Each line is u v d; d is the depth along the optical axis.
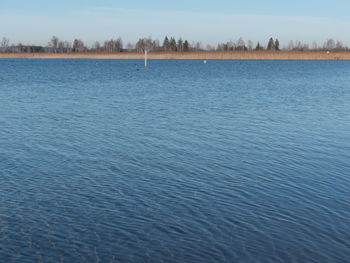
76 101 36.53
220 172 16.14
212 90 48.34
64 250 9.99
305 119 28.11
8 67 111.69
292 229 11.20
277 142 21.22
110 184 14.55
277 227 11.31
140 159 17.81
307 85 56.81
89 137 21.88
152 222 11.52
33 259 9.58
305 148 20.02
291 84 58.47
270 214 12.16
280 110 32.22
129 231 10.98
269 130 24.23
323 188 14.42
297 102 37.31
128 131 23.52
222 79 67.94
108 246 10.20
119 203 12.84
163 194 13.66
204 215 12.03
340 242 10.51
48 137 21.73
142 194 13.63
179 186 14.47
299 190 14.21
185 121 26.88
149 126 25.03
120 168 16.47
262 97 41.25
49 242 10.34
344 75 80.00
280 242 10.48
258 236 10.78
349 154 18.92
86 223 11.40
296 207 12.70
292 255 9.88
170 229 11.12
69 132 23.05
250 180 15.23
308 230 11.14
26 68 106.44
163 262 9.56
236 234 10.88
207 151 19.30
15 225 11.19
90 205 12.63
